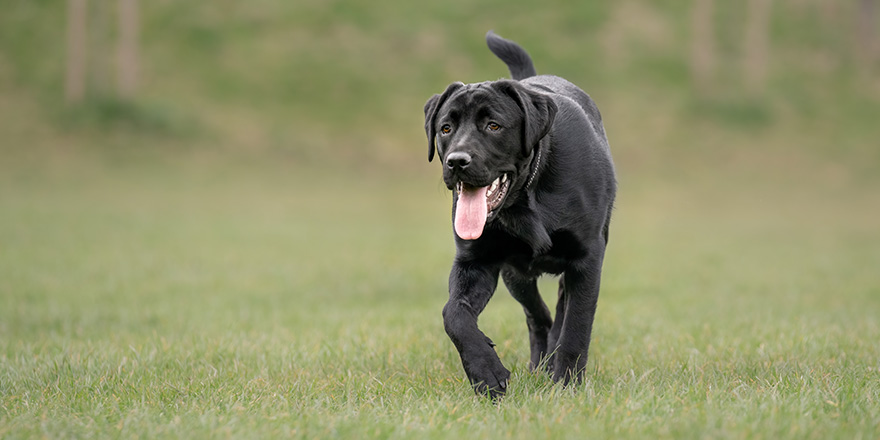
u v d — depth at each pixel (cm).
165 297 1120
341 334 762
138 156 3391
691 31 4516
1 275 1279
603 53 4259
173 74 3994
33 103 3694
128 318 930
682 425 392
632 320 829
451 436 397
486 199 504
